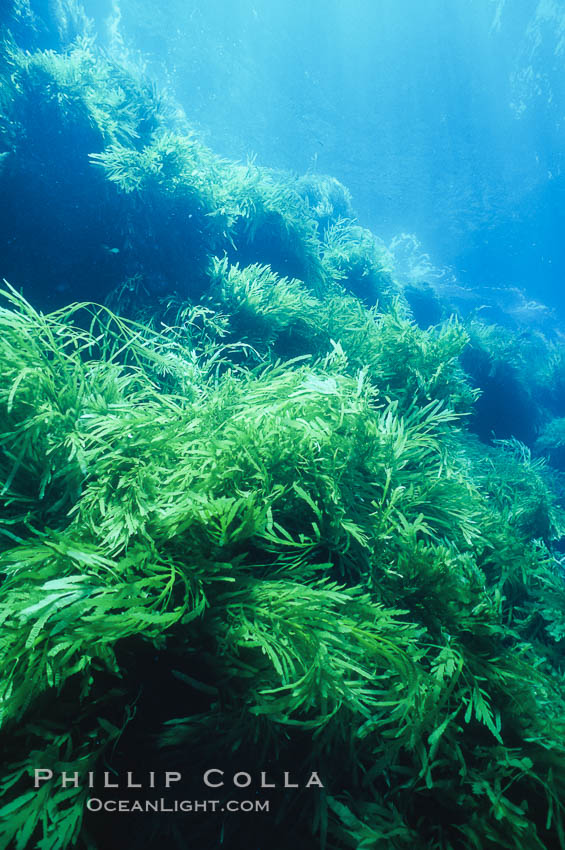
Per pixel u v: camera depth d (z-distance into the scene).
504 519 2.35
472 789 1.12
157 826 0.99
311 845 1.05
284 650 1.04
